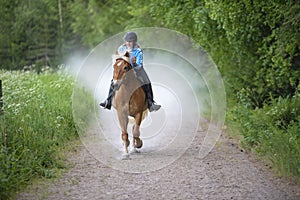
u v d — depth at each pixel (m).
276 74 16.92
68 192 9.82
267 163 12.07
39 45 47.66
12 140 11.44
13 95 15.36
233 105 19.03
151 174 11.29
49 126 13.98
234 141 15.37
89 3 44.62
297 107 14.95
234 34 17.27
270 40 16.89
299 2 14.12
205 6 17.84
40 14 47.59
